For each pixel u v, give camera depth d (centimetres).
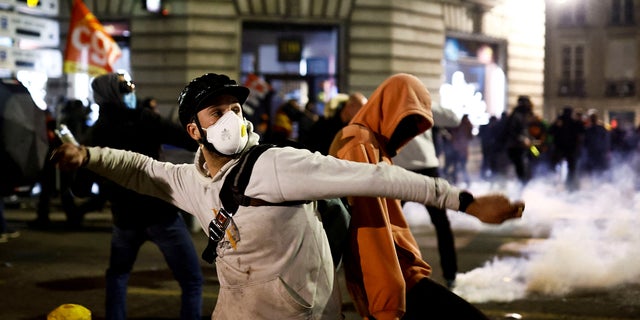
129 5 1681
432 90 1903
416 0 1838
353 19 1752
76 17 1128
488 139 1709
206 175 252
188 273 439
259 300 241
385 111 328
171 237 433
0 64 1006
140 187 269
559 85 4175
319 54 1786
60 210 1195
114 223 438
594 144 1836
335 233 277
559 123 1723
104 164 258
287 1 1705
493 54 2188
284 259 238
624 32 3991
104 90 425
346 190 231
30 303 609
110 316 436
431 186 234
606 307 588
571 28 4116
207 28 1666
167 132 434
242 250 239
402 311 284
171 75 1669
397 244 311
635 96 3975
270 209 235
